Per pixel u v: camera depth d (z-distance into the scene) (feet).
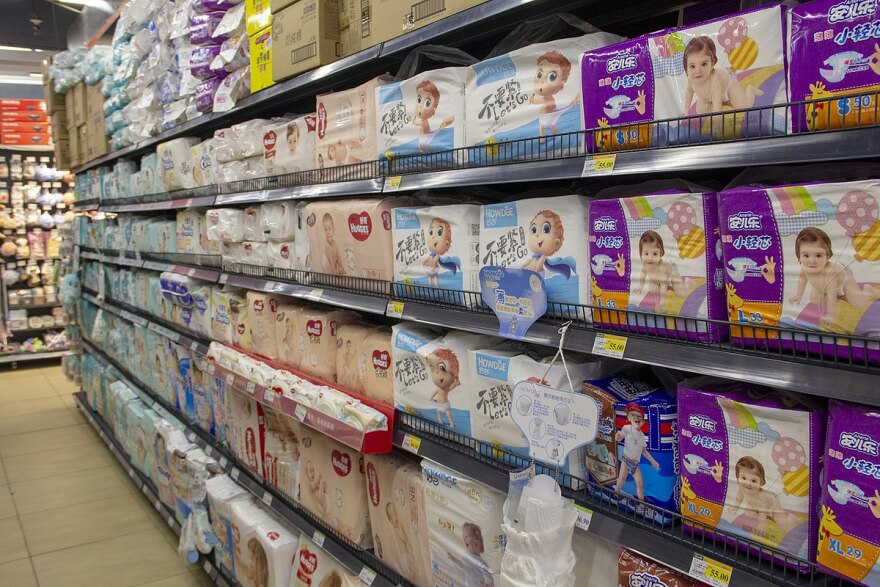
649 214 3.89
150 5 11.62
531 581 3.90
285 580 7.75
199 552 10.50
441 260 5.52
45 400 21.16
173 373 12.00
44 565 10.67
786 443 3.40
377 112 6.03
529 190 5.72
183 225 11.23
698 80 3.63
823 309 3.17
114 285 15.93
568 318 4.50
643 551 3.96
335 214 6.68
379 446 5.99
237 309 9.16
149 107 12.00
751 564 3.58
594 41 4.30
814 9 3.13
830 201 3.10
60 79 17.74
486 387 5.07
